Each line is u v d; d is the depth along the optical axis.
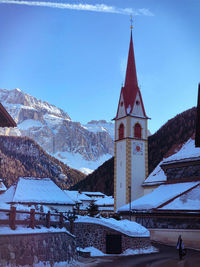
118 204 73.44
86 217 35.22
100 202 112.12
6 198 62.12
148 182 70.56
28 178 68.31
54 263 22.45
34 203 60.84
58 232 24.64
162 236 47.22
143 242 36.59
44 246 21.41
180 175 54.66
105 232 34.84
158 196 52.69
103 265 25.89
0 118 28.42
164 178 65.69
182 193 48.84
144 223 50.56
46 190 66.25
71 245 28.09
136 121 75.75
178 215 45.75
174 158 56.03
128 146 73.31
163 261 28.33
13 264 17.12
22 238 18.67
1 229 17.25
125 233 35.19
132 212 52.59
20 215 19.67
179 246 30.30
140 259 29.83
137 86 78.50
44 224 23.16
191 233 43.84
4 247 16.72
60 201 64.06
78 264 26.30
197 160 51.62
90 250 33.41
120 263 27.09
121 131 76.50
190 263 26.92
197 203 45.78
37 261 19.92
